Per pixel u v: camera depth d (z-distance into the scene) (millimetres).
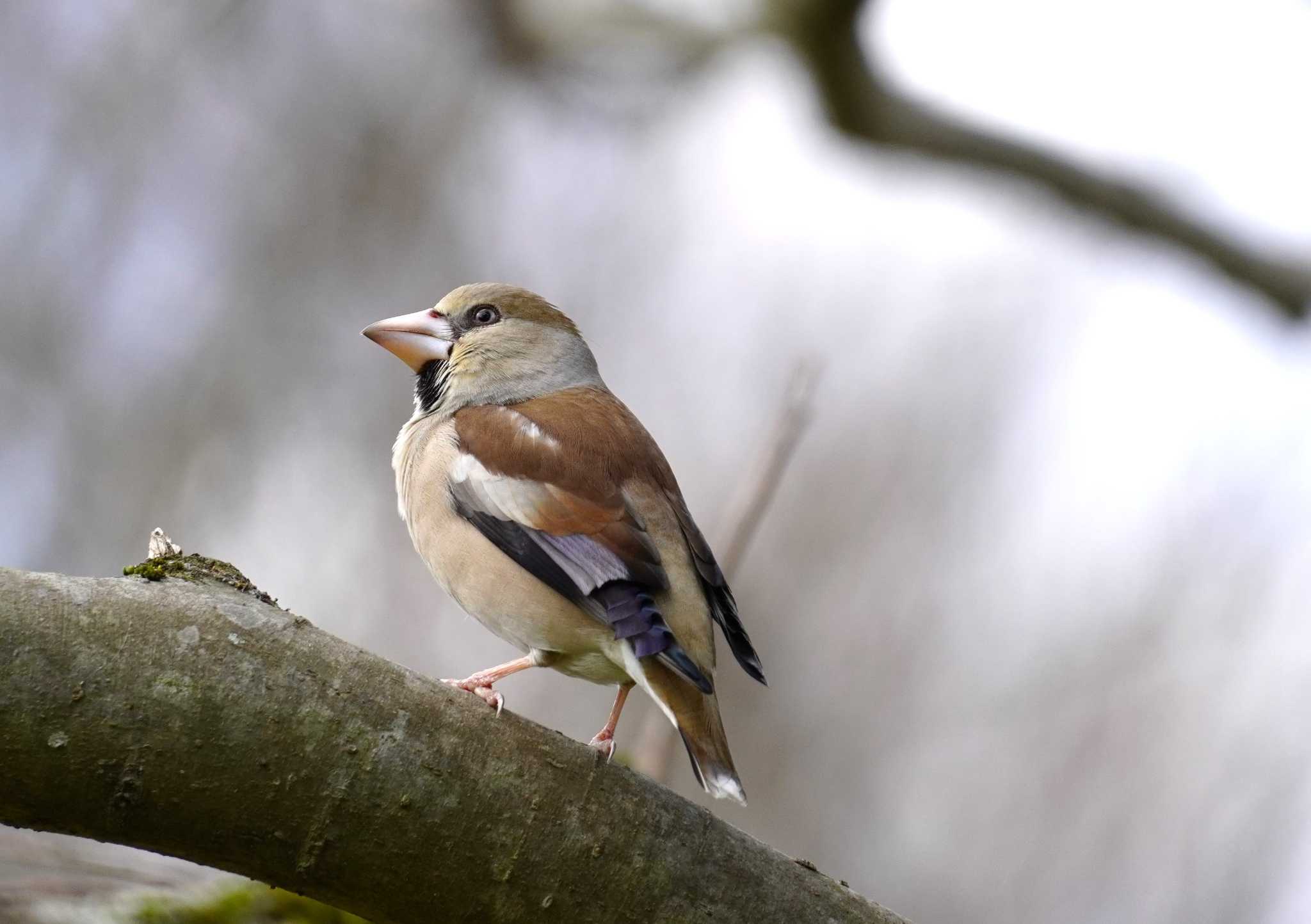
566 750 4910
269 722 4484
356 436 14984
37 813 4340
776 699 14469
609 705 13492
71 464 14320
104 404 14602
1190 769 13523
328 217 15602
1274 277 10734
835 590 15023
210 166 15484
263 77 15617
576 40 12227
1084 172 10836
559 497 6746
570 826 4824
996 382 15812
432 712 4730
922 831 13867
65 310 14734
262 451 14805
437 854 4676
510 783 4770
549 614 6547
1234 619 14023
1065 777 13797
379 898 4684
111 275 14938
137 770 4352
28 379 14469
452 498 6977
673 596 6496
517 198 15953
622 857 4875
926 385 15859
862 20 10164
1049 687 14273
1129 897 13234
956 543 15148
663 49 12234
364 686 4656
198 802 4430
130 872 6660
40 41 15164
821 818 13945
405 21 15609
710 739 5891
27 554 13945
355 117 15734
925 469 15500
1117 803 13594
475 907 4754
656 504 6871
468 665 13891
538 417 7312
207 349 15000
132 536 14242
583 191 16047
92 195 15102
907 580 14984
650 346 15805
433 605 14219
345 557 14477
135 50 15359
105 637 4375
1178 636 14094
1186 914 13016
